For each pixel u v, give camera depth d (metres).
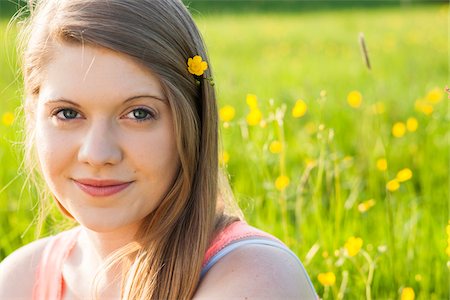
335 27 16.23
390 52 11.63
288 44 13.42
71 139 1.86
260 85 8.24
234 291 1.91
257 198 3.95
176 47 1.93
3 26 12.51
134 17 1.87
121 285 2.14
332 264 3.41
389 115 6.41
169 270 2.00
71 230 2.47
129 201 1.89
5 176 4.52
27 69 2.04
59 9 1.90
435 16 16.28
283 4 23.64
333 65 10.49
